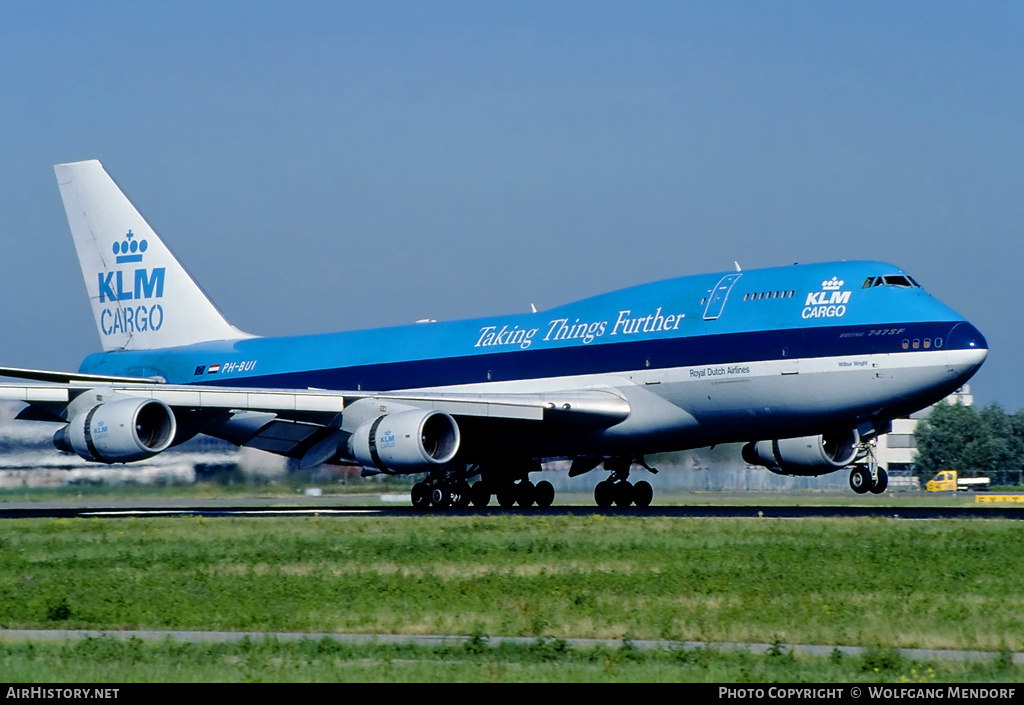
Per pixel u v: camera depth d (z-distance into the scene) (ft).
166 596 139.85
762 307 260.83
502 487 314.35
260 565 167.43
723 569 155.33
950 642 109.70
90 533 221.87
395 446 262.06
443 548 182.60
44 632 121.29
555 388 286.87
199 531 220.23
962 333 240.53
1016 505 340.18
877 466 263.08
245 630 121.90
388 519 241.55
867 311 248.52
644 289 284.41
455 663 102.89
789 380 253.65
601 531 205.26
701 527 209.56
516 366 295.28
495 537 196.34
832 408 250.98
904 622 118.21
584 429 281.74
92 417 265.13
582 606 128.88
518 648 107.76
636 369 274.77
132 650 108.37
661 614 124.26
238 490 339.36
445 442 270.67
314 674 97.66
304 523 233.35
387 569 161.48
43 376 299.58
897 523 212.84
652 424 273.13
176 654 107.24
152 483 341.00
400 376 315.99
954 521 216.13
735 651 106.11
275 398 268.82
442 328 317.83
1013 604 128.26
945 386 241.35
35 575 161.38
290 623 122.93
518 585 143.33
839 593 136.26
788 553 170.40
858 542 182.09
